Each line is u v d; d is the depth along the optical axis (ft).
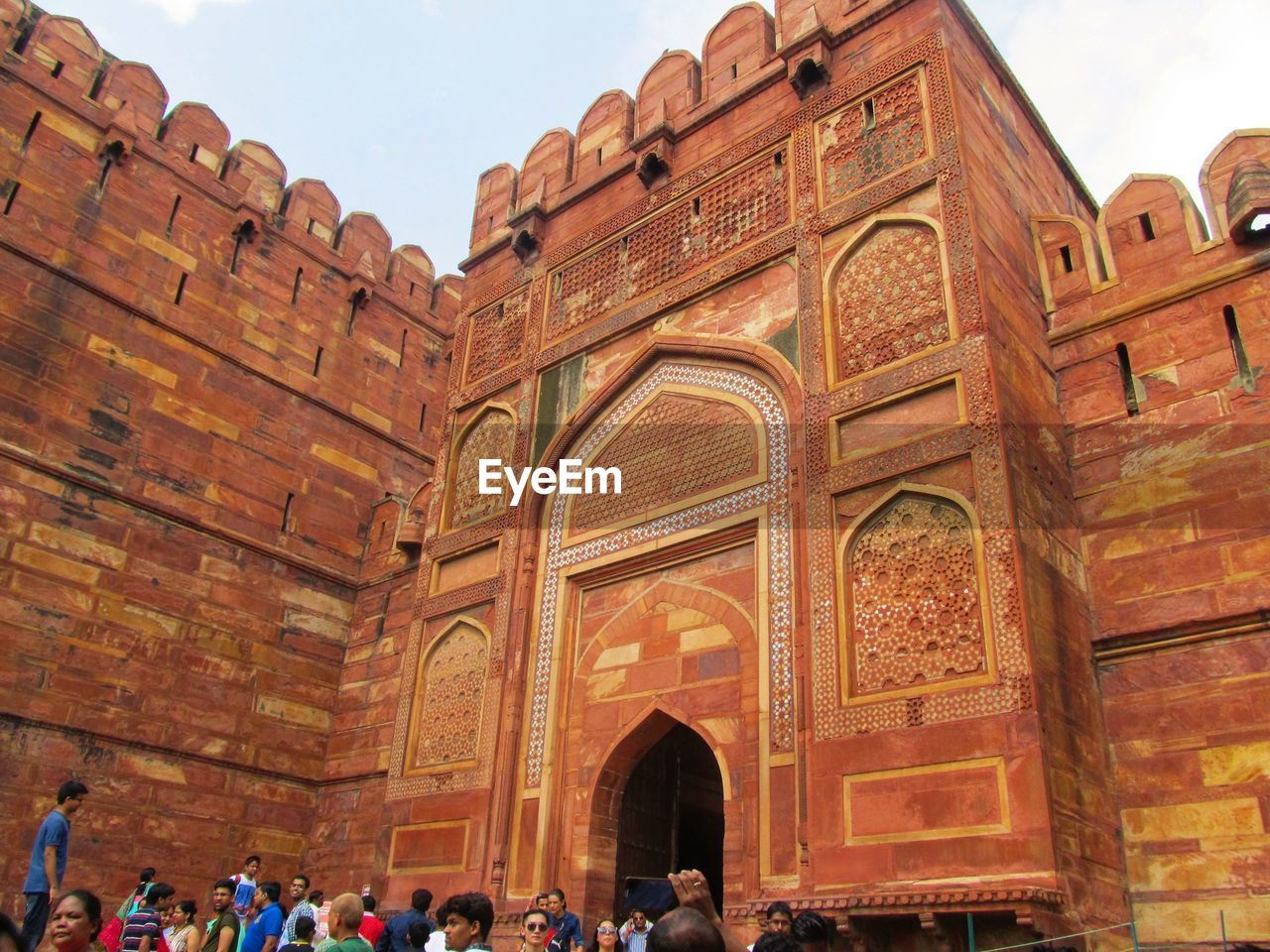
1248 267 20.29
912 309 20.89
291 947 11.96
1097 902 16.10
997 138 23.81
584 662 23.72
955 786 16.42
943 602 17.93
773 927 13.25
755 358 23.15
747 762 19.54
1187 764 17.49
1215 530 18.74
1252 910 16.06
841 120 24.17
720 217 25.88
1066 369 21.93
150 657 28.96
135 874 27.02
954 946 15.64
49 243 30.19
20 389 28.40
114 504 29.48
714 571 22.04
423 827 24.90
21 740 25.93
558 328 28.84
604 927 16.60
